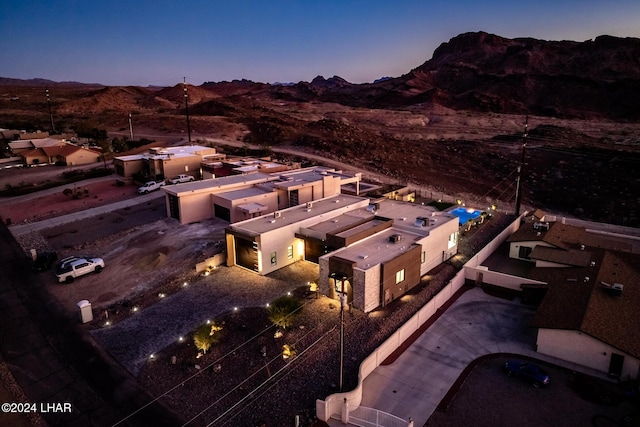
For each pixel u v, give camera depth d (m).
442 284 34.38
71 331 27.44
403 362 25.00
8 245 40.66
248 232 35.19
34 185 57.75
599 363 23.84
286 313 27.14
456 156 96.44
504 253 42.72
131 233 43.50
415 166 86.88
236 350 25.22
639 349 22.88
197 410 20.81
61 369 23.81
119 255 38.66
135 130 104.75
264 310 29.55
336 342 25.98
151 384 22.64
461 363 24.88
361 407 20.86
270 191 48.91
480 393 22.33
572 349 24.58
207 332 25.23
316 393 21.94
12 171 65.12
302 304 30.08
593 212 65.94
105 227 45.12
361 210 44.12
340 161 83.94
